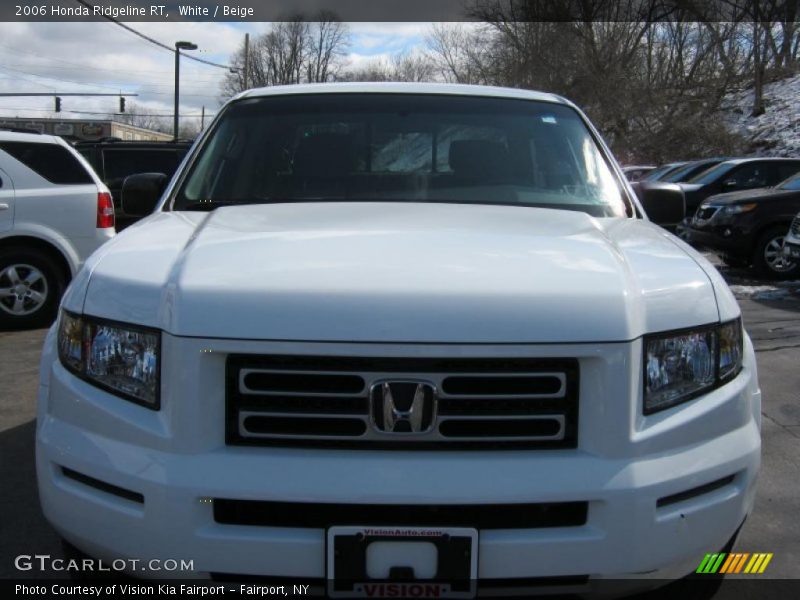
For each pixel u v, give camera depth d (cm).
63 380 234
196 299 212
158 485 208
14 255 782
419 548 207
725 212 1154
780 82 3903
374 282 212
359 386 208
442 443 209
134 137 6938
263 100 370
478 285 213
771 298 968
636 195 360
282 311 207
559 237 256
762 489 396
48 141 795
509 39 4188
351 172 334
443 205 306
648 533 211
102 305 230
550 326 208
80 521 223
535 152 346
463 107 363
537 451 210
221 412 210
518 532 208
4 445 454
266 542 206
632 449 212
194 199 328
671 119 3441
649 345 219
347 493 203
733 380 241
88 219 805
